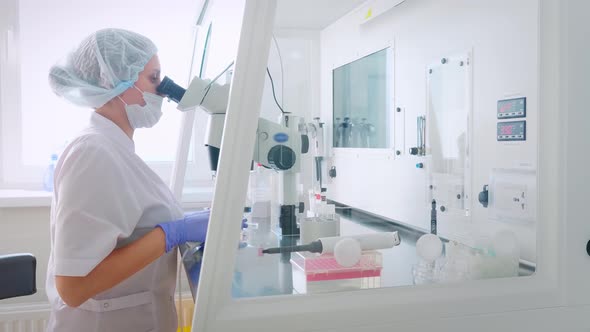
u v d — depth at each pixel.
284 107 1.31
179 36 2.40
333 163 1.48
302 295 0.88
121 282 1.18
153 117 1.40
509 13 1.23
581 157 0.99
